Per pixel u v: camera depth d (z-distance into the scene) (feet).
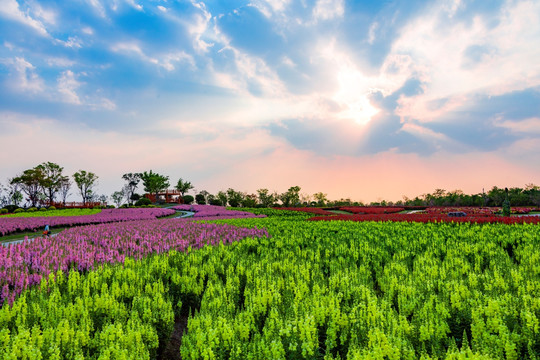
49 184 264.72
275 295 23.88
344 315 19.65
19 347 16.01
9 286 29.12
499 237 50.08
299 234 59.77
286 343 17.66
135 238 55.83
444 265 34.17
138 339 17.98
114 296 25.29
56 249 42.16
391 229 64.13
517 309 19.81
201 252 41.81
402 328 17.83
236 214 151.33
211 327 18.35
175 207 237.04
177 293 30.27
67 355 16.42
